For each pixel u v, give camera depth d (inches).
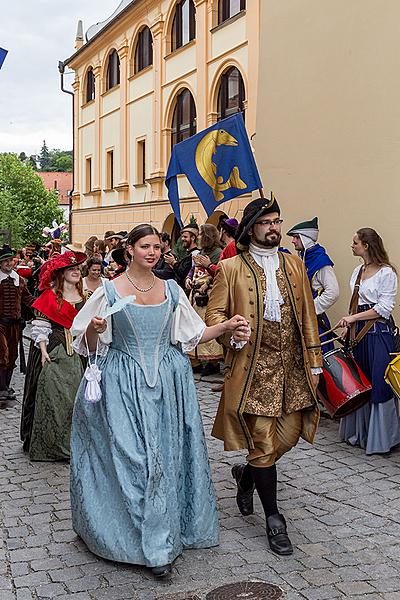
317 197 289.1
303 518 177.5
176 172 286.4
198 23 637.9
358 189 270.2
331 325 283.4
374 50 261.0
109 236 441.7
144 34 785.6
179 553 153.2
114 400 152.6
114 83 883.4
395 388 207.2
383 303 226.5
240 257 164.9
